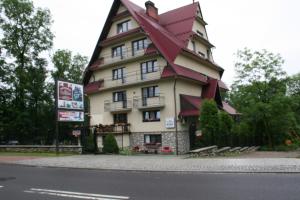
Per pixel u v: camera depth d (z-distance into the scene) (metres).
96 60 40.66
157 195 9.70
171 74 32.09
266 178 12.30
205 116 28.56
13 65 44.66
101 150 32.06
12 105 44.91
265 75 39.84
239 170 14.34
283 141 37.03
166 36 34.94
